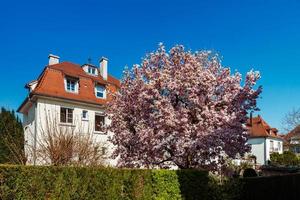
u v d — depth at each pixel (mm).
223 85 16000
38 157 16156
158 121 14648
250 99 15922
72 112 27516
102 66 33469
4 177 8398
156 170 13164
